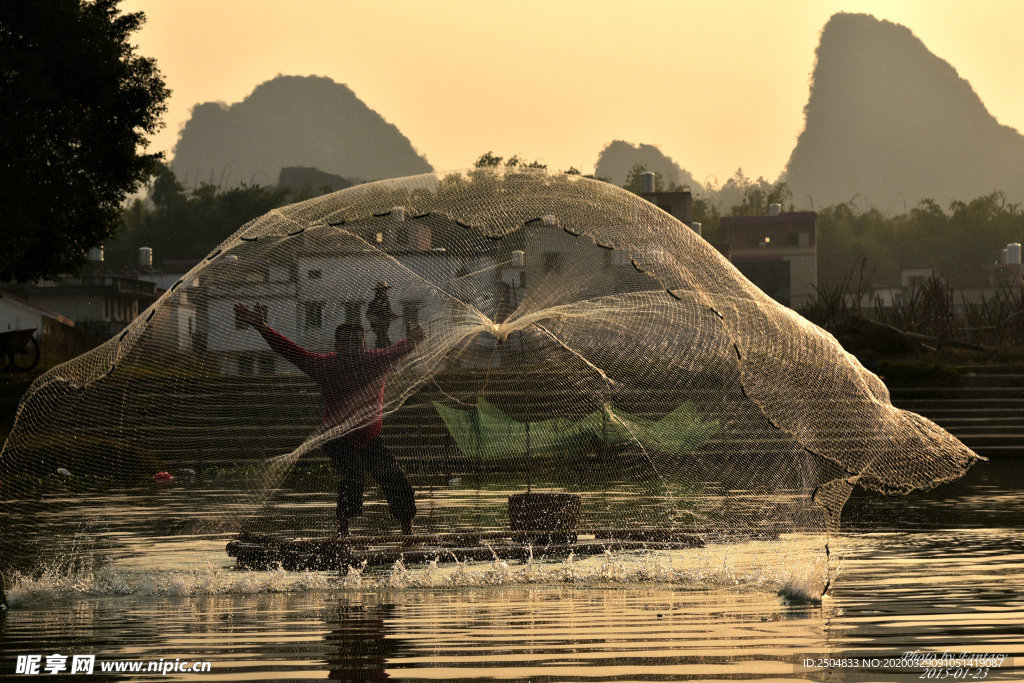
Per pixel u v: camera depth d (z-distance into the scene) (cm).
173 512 2681
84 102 7781
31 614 2028
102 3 8112
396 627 1861
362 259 2648
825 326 9312
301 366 2683
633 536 2716
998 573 2381
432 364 2831
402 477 2875
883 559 2594
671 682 1468
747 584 2258
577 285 2619
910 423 2306
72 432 2591
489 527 2858
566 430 3256
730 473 2648
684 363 2733
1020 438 6806
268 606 2092
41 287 14738
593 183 2658
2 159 7319
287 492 3356
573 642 1723
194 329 2641
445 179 2678
